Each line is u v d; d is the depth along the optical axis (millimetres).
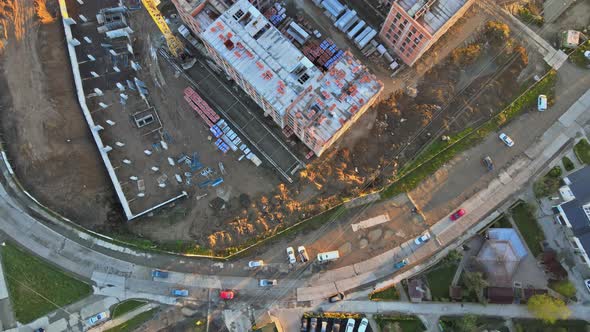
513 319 92125
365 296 94000
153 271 95062
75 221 97688
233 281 95000
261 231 97562
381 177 100562
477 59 105188
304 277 95312
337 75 90812
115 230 97875
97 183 99938
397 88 104500
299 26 105750
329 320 92938
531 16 107312
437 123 102438
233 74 97938
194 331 92250
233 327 92625
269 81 89188
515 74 104250
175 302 93875
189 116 103938
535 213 96938
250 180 101312
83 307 93188
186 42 107625
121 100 103375
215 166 101938
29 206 97750
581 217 90375
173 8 108875
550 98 103500
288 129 101562
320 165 101375
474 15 107938
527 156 101000
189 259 96000
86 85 103250
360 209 98875
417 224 98062
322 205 98688
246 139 103062
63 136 99250
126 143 102000
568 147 100812
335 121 88562
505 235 96188
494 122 102562
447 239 96938
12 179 98188
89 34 105750
